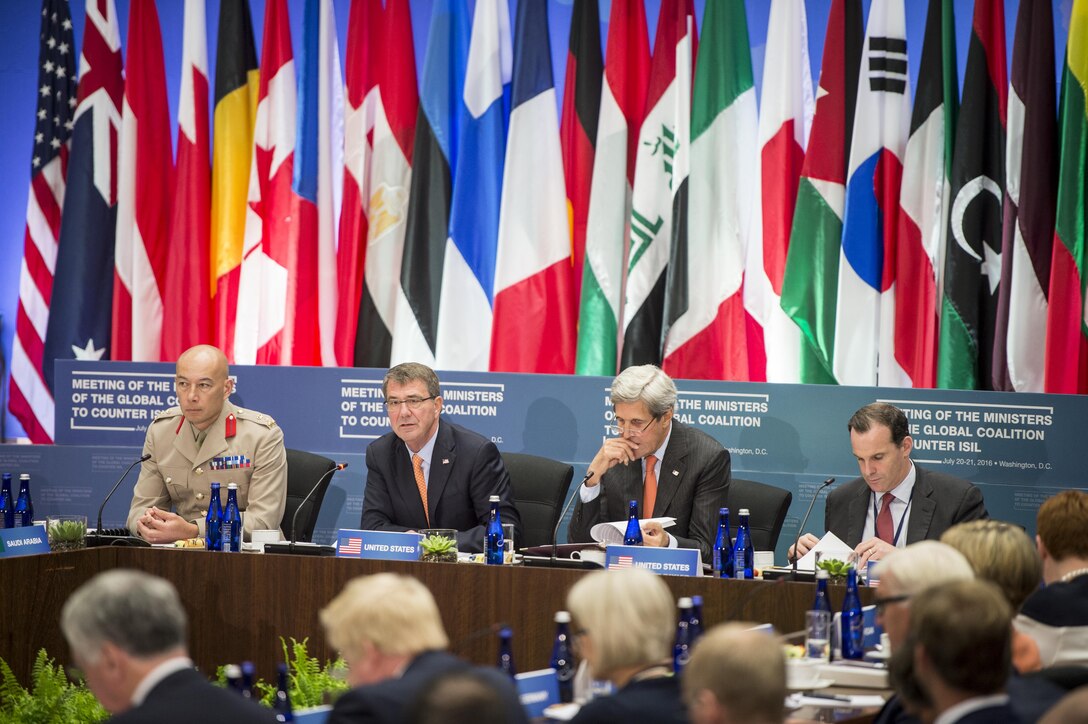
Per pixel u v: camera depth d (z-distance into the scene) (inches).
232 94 783.7
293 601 470.9
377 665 259.6
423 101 761.6
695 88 737.0
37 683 403.5
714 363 724.7
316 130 770.8
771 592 417.4
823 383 716.0
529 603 442.0
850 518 556.4
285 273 763.4
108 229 795.4
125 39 847.7
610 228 739.4
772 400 689.0
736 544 494.9
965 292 700.0
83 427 740.7
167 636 247.4
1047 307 695.7
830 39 725.9
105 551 484.1
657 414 553.6
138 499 619.5
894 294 715.4
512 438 708.0
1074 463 666.8
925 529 534.6
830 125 721.0
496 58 757.9
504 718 184.5
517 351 739.4
